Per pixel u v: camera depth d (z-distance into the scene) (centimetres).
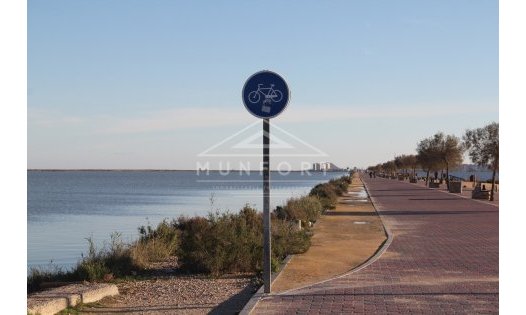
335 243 1792
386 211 3102
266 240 1047
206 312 1005
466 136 4406
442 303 955
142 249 1606
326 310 916
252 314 900
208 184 11438
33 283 1329
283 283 1155
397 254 1515
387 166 16262
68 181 14912
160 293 1176
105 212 4116
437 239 1841
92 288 1131
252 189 8231
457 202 3825
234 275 1371
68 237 2552
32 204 5144
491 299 981
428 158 7000
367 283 1128
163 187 9888
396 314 888
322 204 3164
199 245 1428
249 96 1020
